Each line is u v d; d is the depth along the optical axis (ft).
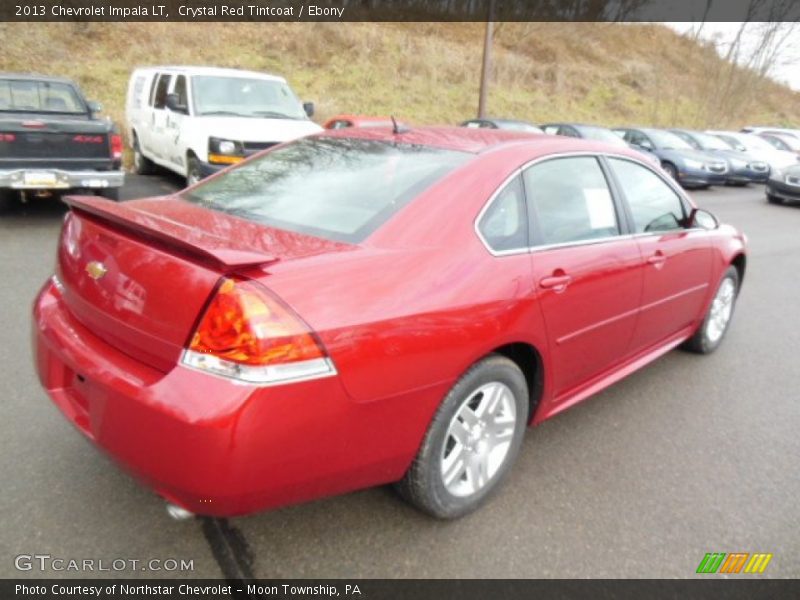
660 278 12.34
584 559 8.43
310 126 31.76
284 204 9.29
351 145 10.77
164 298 6.95
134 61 56.75
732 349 16.85
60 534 8.15
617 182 11.86
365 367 7.16
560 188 10.54
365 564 8.04
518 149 10.17
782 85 148.05
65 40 55.57
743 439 11.98
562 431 11.85
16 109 27.71
